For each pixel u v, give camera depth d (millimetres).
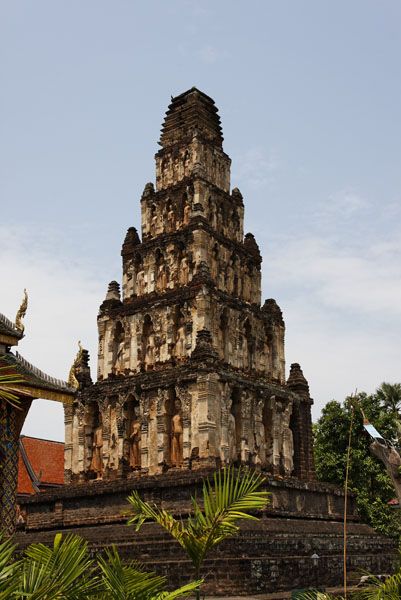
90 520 47688
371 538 51031
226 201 59844
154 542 38781
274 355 57938
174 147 60156
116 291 58125
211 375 47812
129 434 52250
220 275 55719
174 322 52969
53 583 11508
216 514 13930
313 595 27062
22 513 51938
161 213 58594
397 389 63062
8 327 24500
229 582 34406
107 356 55562
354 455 61281
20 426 23891
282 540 41094
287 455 53812
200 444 46562
